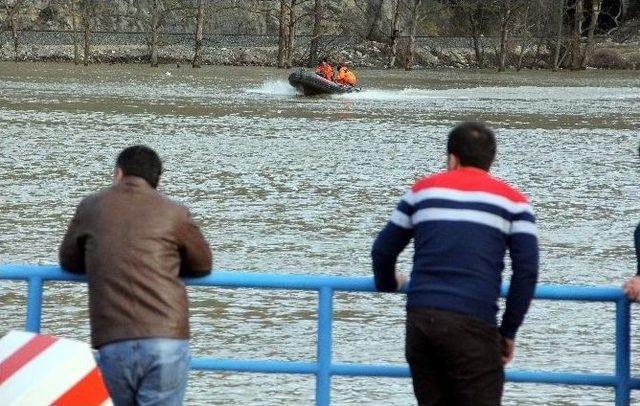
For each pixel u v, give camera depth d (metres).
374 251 12.89
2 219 42.34
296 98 111.81
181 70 168.50
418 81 154.12
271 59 192.75
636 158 66.50
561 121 90.81
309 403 21.84
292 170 57.78
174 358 12.75
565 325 28.09
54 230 40.69
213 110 94.44
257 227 41.91
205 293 30.27
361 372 14.12
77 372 11.50
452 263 12.34
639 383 13.98
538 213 46.81
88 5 180.62
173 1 195.00
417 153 66.56
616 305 13.91
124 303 12.76
